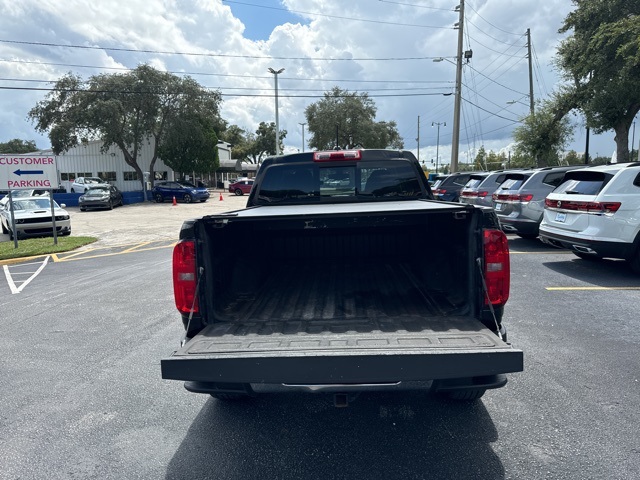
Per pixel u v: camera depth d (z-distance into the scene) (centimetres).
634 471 276
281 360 253
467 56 2856
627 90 1984
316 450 311
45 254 1286
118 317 641
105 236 1675
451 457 297
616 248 740
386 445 314
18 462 307
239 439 328
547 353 457
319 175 492
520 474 277
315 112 5128
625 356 446
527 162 3027
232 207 3108
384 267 455
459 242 322
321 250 457
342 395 280
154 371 452
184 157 4075
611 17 2034
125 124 3775
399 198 492
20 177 1332
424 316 323
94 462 305
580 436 314
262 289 404
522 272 821
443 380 285
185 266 311
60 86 3584
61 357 495
